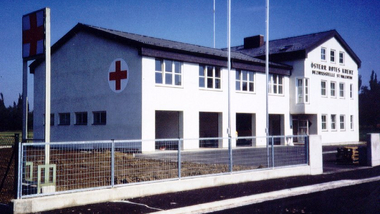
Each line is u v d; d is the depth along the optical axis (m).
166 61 24.78
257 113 30.81
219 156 12.77
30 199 7.99
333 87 37.41
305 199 9.90
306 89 33.94
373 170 16.05
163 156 12.98
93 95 26.19
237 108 29.14
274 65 32.00
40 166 8.74
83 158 11.38
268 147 13.42
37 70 30.59
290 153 14.15
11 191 9.86
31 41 10.38
